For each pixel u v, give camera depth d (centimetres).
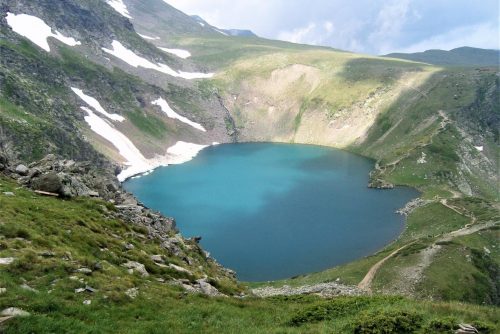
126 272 3653
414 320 2892
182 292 3681
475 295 9450
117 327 2609
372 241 14062
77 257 3425
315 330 2917
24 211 3888
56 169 5997
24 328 2220
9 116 15538
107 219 4812
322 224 15688
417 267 10244
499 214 14762
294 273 11606
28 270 2919
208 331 2844
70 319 2470
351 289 8656
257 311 3603
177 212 16862
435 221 15375
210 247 13338
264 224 15562
